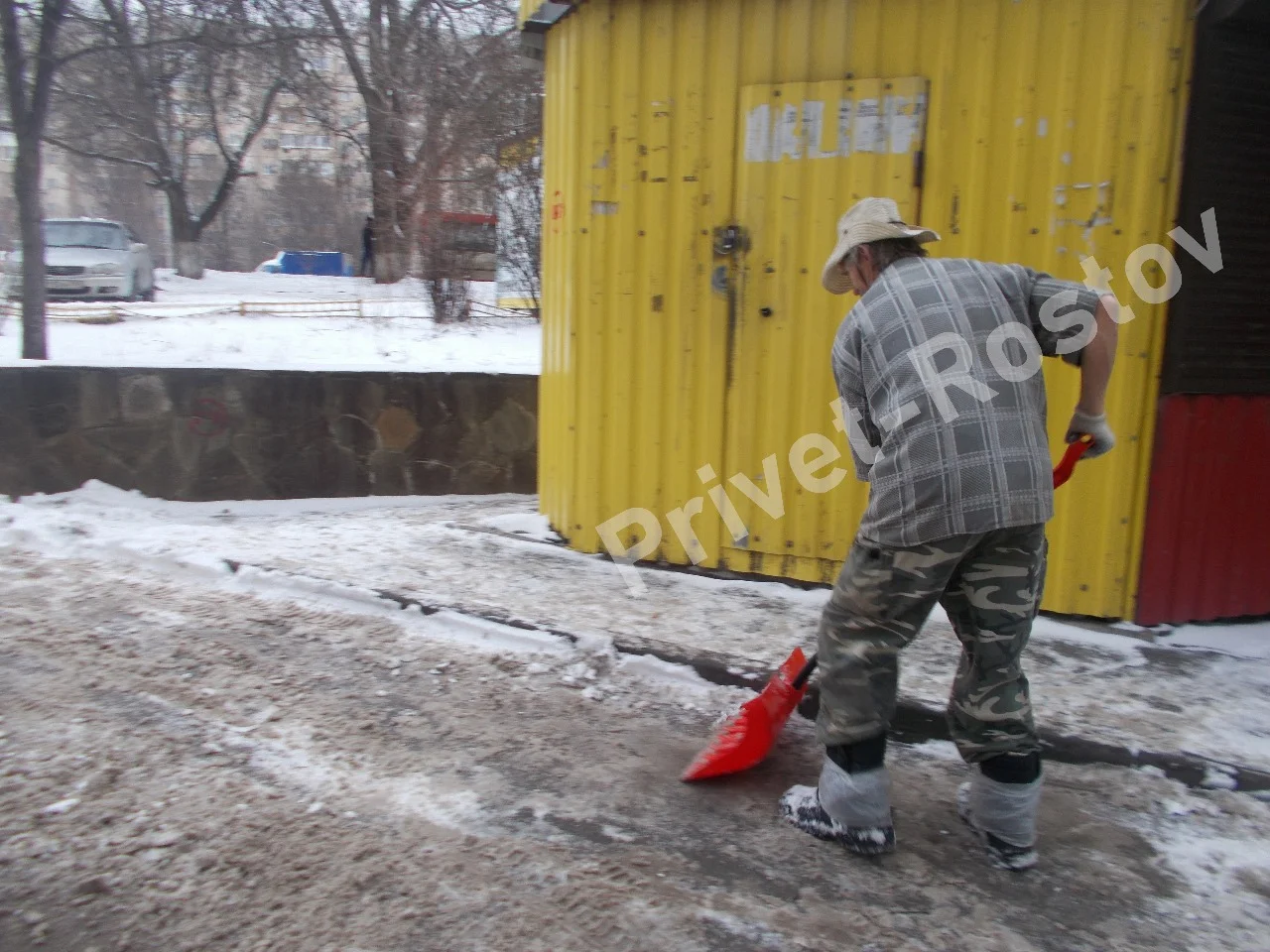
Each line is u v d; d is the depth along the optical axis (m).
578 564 4.83
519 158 12.90
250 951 2.20
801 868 2.62
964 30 3.96
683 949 2.28
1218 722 3.32
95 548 5.08
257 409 6.11
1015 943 2.34
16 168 7.54
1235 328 3.98
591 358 4.76
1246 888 2.57
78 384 5.96
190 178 36.66
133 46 8.98
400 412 6.35
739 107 4.31
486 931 2.30
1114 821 2.87
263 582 4.58
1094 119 3.85
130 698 3.44
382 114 14.72
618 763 3.15
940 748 3.32
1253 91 3.81
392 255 15.29
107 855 2.52
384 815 2.78
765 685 3.59
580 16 4.50
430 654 3.89
